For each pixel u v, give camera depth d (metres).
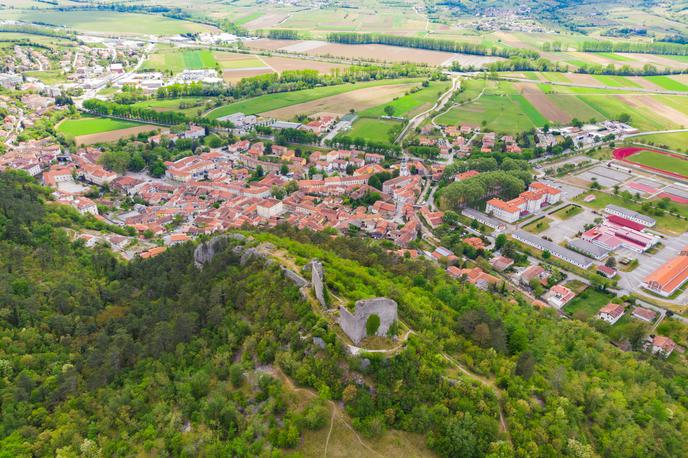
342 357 171.75
